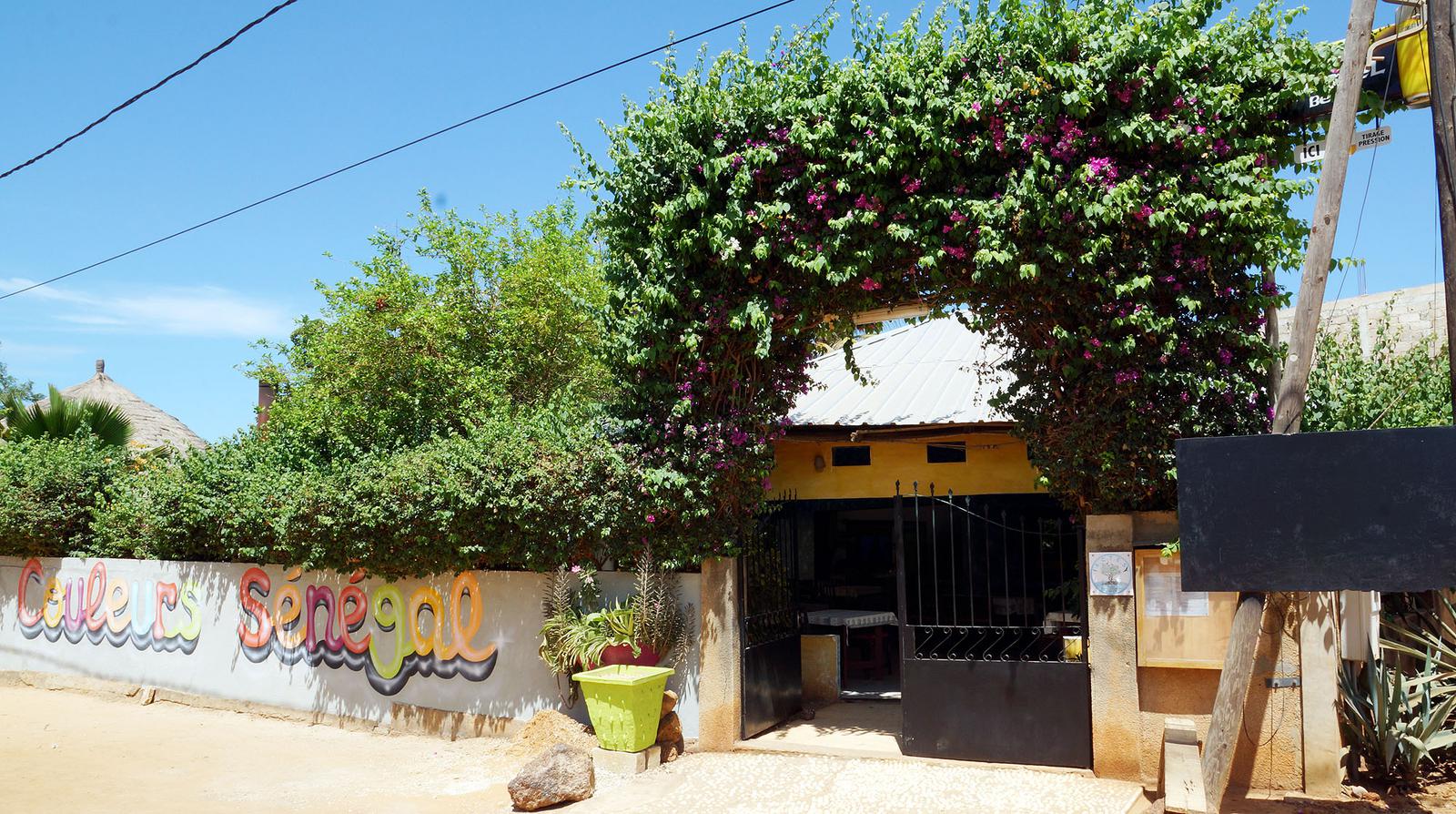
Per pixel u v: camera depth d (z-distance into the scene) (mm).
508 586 10492
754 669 9531
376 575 11289
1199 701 7637
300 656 12289
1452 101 6645
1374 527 5930
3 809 8641
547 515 9570
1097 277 7453
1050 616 9891
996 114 7781
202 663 13422
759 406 9156
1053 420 8031
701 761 8883
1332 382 9070
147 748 10953
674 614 9508
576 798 8039
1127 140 7438
